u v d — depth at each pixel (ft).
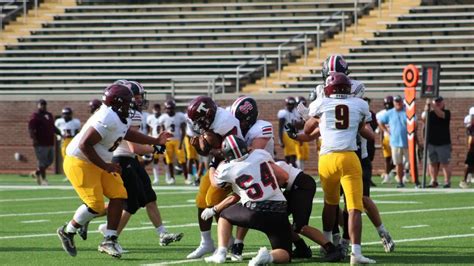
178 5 287.48
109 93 87.20
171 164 206.59
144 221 126.93
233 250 87.30
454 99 227.61
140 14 288.10
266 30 275.80
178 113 207.41
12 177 236.63
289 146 209.87
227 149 81.76
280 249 82.38
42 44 284.61
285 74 262.47
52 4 297.74
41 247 100.17
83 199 88.43
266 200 81.56
